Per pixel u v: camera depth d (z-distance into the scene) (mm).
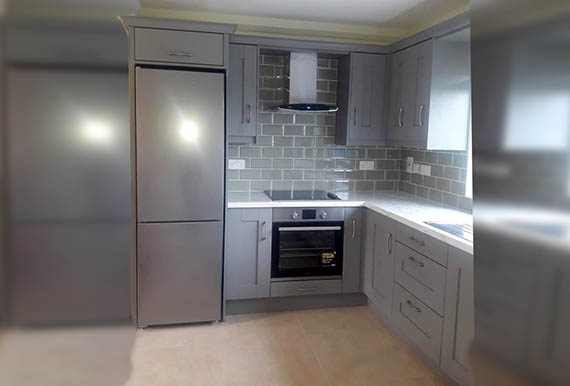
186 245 3041
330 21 3508
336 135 3824
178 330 3080
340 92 3717
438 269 2385
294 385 2438
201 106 2934
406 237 2744
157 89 2861
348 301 3566
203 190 3008
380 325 3213
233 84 3279
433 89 2971
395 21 3463
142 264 2998
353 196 3643
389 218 2982
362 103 3566
